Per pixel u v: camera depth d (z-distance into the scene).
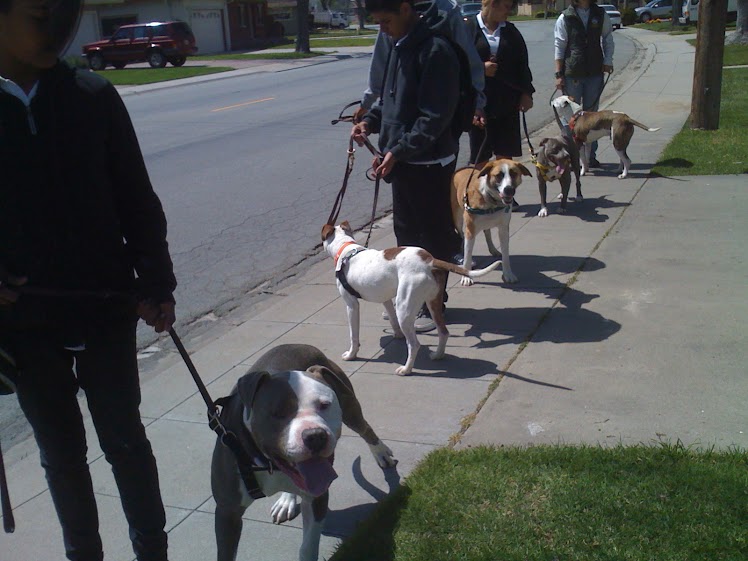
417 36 5.03
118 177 2.86
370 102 5.91
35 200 2.61
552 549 3.05
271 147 13.76
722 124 12.29
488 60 7.38
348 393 3.30
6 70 2.60
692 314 5.36
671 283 5.98
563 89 10.34
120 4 46.22
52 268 2.69
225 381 5.11
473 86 5.52
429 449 4.02
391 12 4.96
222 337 5.84
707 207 7.95
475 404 4.43
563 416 4.17
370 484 3.78
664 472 3.46
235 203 9.97
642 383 4.45
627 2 72.38
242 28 51.81
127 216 2.94
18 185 2.59
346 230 5.37
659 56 25.81
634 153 10.95
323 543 3.39
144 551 3.01
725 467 3.46
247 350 5.55
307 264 7.56
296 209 9.51
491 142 7.78
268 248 8.09
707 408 4.11
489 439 4.02
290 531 3.54
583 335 5.21
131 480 2.93
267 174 11.56
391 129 5.25
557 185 9.59
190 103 21.38
